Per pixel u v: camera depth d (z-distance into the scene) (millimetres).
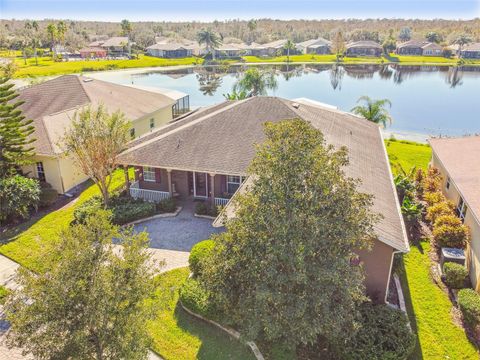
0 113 22312
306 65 121625
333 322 10461
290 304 10273
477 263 16469
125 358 8984
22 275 8695
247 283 10875
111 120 22016
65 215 23234
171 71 104500
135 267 9352
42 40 140750
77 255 8656
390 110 59031
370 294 15297
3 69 37594
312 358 12516
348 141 23938
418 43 147125
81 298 8445
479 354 13164
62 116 29734
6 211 21375
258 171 10617
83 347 8508
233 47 144250
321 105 35625
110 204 23453
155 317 9914
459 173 21922
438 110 59375
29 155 24547
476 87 81312
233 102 32062
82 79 36969
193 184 25297
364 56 142125
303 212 10000
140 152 24141
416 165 32781
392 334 12531
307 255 10109
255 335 10516
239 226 10719
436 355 13078
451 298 16047
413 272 17703
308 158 10109
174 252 19281
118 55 133750
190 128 25219
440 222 19375
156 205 23688
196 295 14398
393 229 15055
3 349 13000
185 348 13008
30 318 8234
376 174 20516
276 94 72250
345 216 10414
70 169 27031
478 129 48750
